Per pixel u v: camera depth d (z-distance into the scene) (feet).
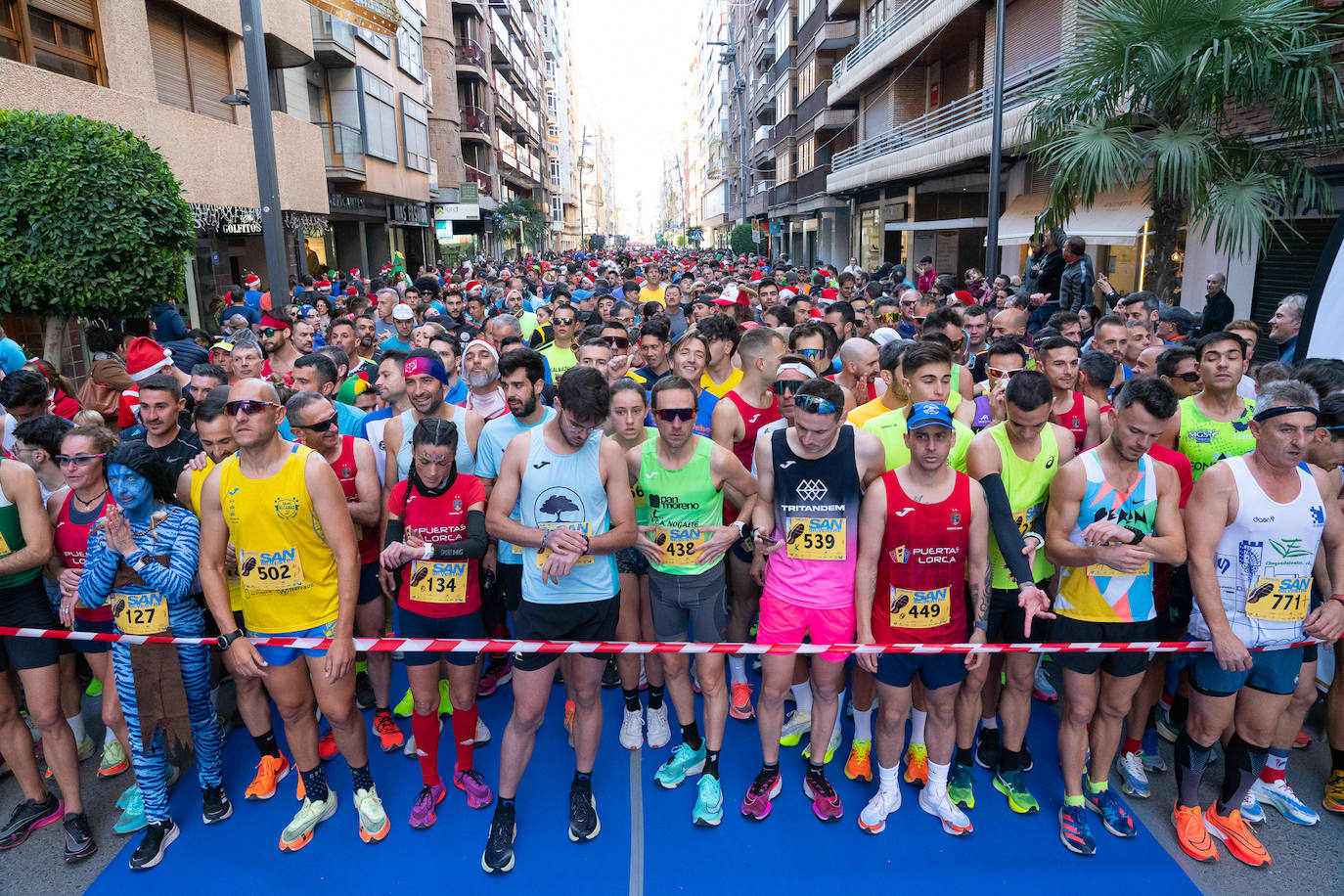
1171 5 24.07
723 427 14.80
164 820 11.53
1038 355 13.58
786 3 135.95
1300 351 15.76
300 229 49.83
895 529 10.62
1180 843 11.19
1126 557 10.27
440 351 16.78
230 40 51.08
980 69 68.28
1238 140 25.67
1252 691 10.71
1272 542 10.41
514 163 184.65
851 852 11.21
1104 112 26.89
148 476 10.93
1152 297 18.93
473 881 10.84
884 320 27.71
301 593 10.92
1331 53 27.35
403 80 89.20
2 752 11.68
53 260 21.40
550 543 10.41
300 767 11.69
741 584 14.30
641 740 13.70
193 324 49.08
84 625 11.78
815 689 11.59
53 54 34.78
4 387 14.84
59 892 10.82
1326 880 10.60
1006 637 12.07
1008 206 58.34
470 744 12.27
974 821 11.76
